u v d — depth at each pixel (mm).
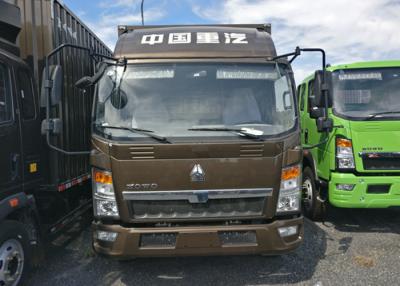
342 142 5953
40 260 4605
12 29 4641
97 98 4148
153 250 3844
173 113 4105
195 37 4559
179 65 4270
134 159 3832
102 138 3951
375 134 5914
